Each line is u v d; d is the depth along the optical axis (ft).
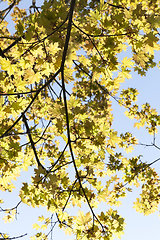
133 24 7.19
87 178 10.09
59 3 7.42
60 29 7.59
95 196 10.35
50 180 8.79
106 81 9.00
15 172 9.41
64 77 8.59
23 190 9.98
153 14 6.96
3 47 14.28
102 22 7.53
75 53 8.16
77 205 10.43
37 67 7.89
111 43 7.82
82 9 11.37
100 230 9.50
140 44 7.38
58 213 11.68
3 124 8.91
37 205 10.77
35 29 7.14
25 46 7.35
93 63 8.31
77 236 9.34
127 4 9.73
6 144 9.03
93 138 9.63
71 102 9.26
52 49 7.57
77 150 10.09
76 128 9.70
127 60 8.07
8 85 8.03
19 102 8.09
